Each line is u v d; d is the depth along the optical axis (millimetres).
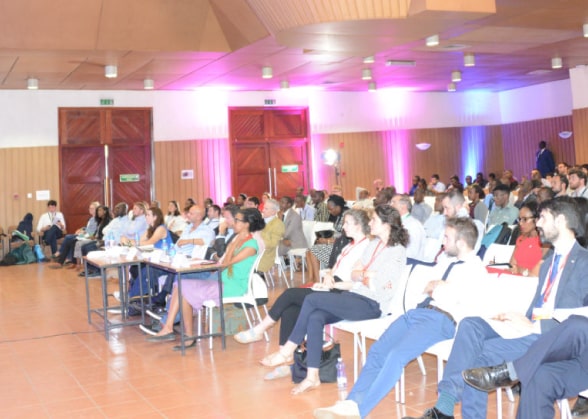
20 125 13523
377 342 3883
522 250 5125
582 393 3055
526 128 17656
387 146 16797
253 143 15508
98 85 13289
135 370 5102
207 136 14984
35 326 6969
